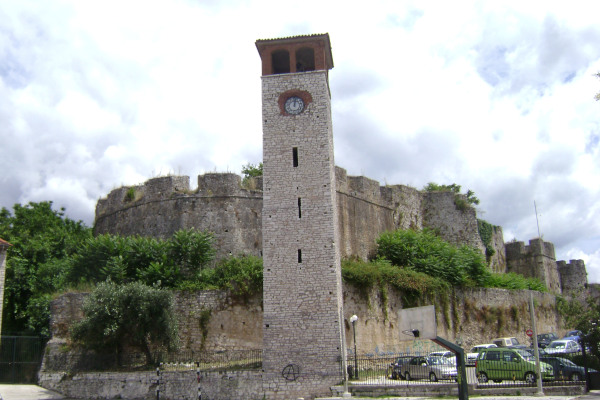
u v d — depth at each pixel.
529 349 40.41
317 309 39.28
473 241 72.19
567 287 88.94
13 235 58.06
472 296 59.94
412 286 53.03
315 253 40.34
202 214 54.28
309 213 41.06
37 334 46.62
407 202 70.19
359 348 47.69
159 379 38.94
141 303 41.97
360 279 49.19
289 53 45.09
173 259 49.19
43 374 42.22
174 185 56.12
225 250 53.28
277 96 43.66
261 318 46.19
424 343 53.19
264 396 38.00
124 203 59.22
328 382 37.78
